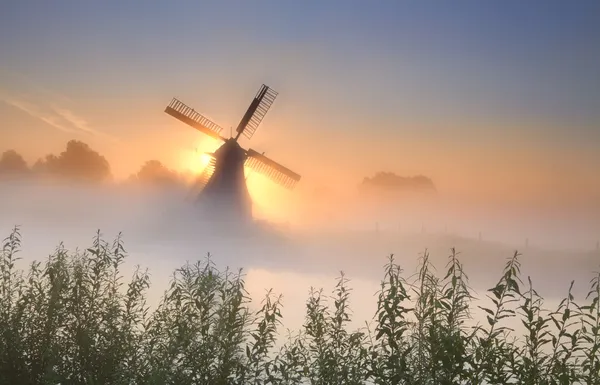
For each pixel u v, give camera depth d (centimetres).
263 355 890
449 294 771
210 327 909
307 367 864
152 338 922
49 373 892
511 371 767
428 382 768
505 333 783
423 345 785
